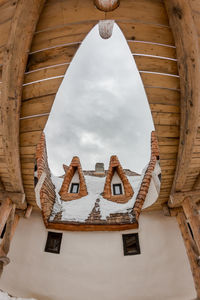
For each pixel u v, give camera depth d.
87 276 6.71
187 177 5.05
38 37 3.48
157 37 3.56
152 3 3.23
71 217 7.88
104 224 7.46
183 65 3.48
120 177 10.31
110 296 6.34
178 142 4.70
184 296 5.92
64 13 3.29
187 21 3.02
